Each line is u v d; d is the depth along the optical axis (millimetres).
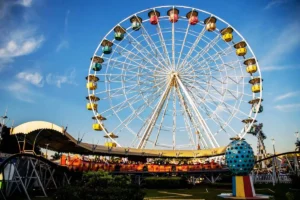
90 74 49938
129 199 15023
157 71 50500
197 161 51469
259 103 48500
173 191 33750
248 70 49250
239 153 23938
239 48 49625
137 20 50219
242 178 24156
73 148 39500
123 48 50188
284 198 23344
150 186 38594
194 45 50469
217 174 46906
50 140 32344
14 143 36000
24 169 25734
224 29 49062
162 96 49406
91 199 14531
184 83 50688
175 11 50531
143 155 48188
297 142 42719
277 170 51469
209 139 48156
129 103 49312
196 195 27969
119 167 39906
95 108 49406
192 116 50281
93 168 35344
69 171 29469
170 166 43438
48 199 21969
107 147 43844
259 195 25062
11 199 21859
